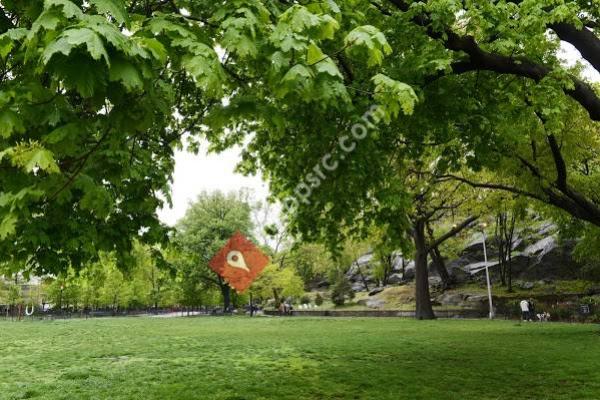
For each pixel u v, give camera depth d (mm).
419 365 11422
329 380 9758
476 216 29562
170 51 3240
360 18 5078
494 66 8148
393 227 11125
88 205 4375
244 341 17703
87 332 23984
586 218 16062
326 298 59594
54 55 2430
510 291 40156
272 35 3162
